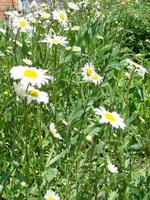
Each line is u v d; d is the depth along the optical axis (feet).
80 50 4.74
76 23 6.29
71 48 4.70
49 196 2.50
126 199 2.97
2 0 14.26
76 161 3.31
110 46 5.51
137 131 4.08
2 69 4.29
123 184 2.99
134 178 3.18
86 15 6.77
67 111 3.96
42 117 3.55
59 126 3.54
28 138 3.20
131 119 3.83
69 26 5.84
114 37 6.11
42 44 4.62
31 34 5.29
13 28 4.80
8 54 4.44
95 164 3.17
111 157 3.29
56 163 3.31
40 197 2.70
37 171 3.05
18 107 3.40
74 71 4.74
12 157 3.08
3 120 3.36
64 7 6.88
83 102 4.02
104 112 2.63
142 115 4.43
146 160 3.43
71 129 3.40
